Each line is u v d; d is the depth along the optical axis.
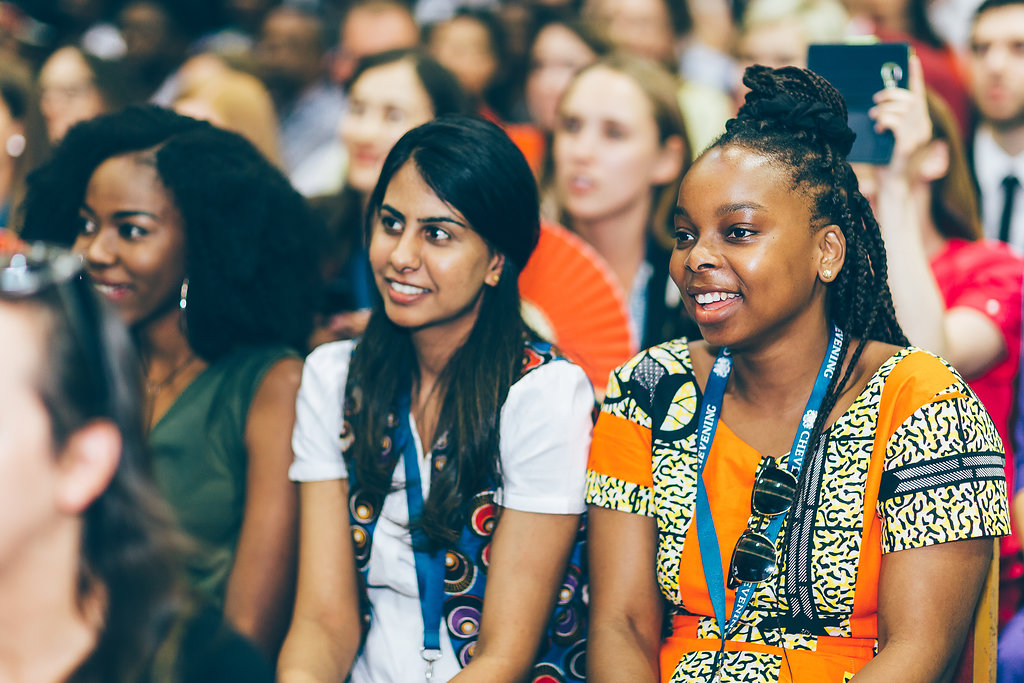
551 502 1.79
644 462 1.75
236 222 2.13
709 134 3.96
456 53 4.45
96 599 1.11
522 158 1.84
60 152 2.19
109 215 2.09
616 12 4.43
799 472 1.62
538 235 1.89
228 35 5.64
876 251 1.69
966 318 2.38
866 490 1.58
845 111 1.70
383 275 1.83
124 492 1.10
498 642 1.75
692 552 1.69
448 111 3.06
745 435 1.68
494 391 1.82
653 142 2.97
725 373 1.73
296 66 5.04
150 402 2.15
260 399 2.09
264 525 2.04
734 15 5.14
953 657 1.55
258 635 2.01
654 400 1.77
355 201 3.03
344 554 1.91
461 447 1.81
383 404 1.89
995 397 2.44
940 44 4.16
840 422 1.62
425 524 1.81
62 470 1.07
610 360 2.49
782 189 1.57
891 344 1.71
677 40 4.66
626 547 1.74
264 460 2.06
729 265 1.58
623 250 3.04
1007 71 3.06
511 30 4.63
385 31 4.60
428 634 1.82
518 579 1.78
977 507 1.55
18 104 3.24
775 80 1.68
